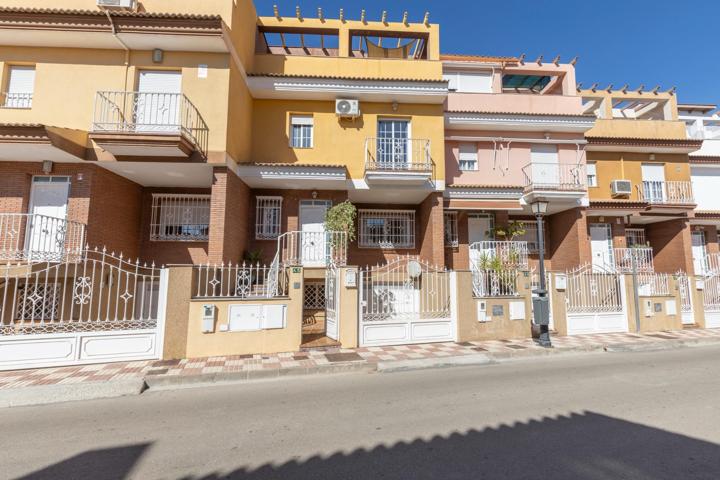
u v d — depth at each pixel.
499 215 14.58
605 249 16.20
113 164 10.07
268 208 12.69
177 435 4.11
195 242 12.01
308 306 10.88
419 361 7.34
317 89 12.49
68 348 6.89
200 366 6.86
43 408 5.12
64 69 10.16
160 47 10.21
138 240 11.84
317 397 5.43
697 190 18.08
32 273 8.12
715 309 12.20
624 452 3.58
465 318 9.34
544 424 4.29
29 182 10.03
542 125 14.48
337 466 3.35
